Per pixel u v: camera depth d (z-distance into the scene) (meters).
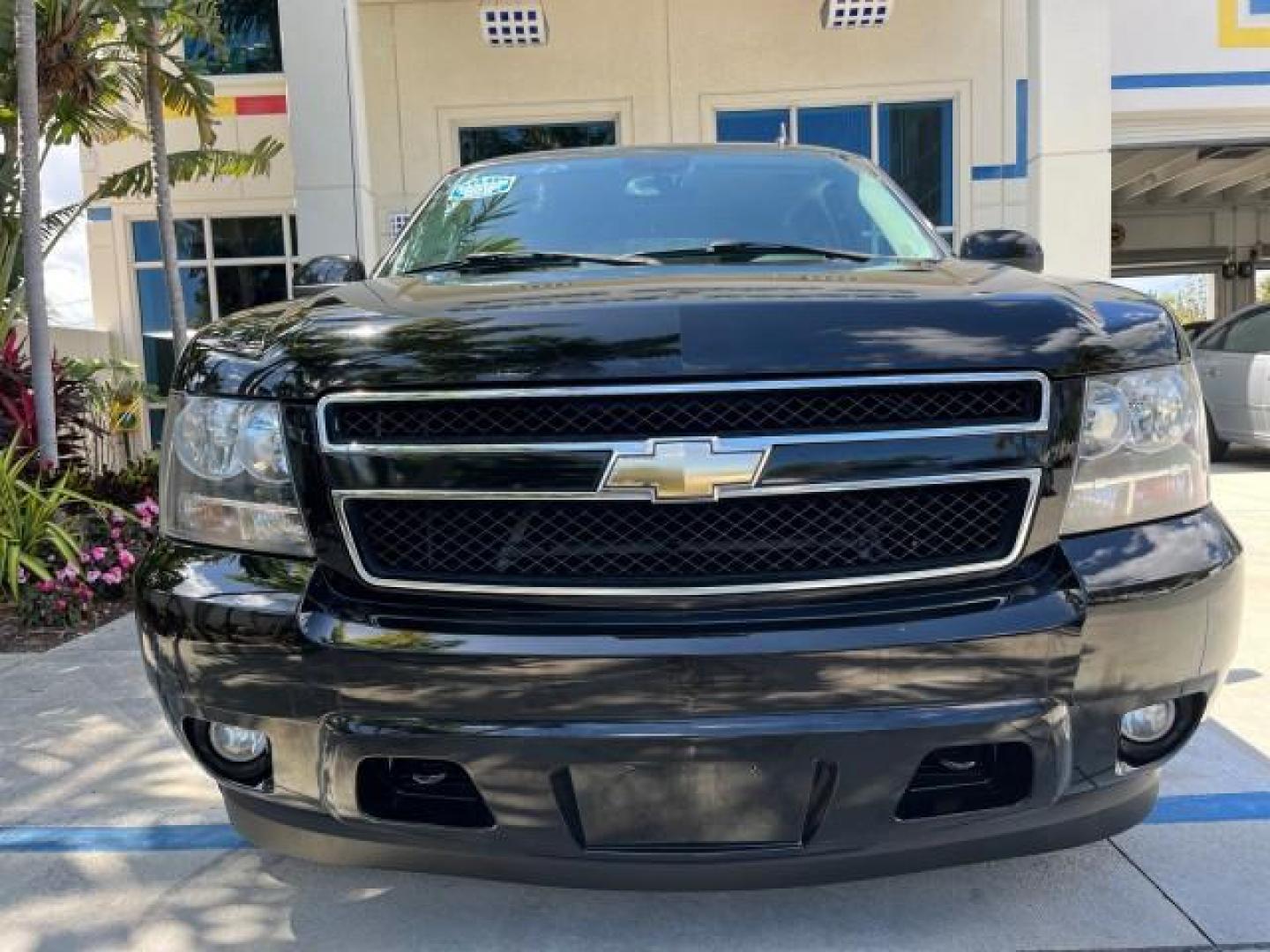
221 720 2.00
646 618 1.85
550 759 1.82
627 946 2.26
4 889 2.58
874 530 1.90
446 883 2.56
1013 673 1.85
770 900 2.43
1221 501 7.75
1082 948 2.22
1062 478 1.95
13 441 5.79
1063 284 2.35
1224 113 11.36
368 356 1.97
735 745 1.80
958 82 10.19
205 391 2.13
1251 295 25.08
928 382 1.89
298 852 2.10
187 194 10.80
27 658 4.54
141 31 7.50
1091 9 9.22
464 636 1.84
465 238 3.29
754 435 1.86
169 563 2.09
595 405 1.88
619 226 3.27
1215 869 2.53
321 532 1.96
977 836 1.92
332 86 8.97
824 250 3.06
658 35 10.20
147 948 2.32
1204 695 2.07
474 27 10.15
